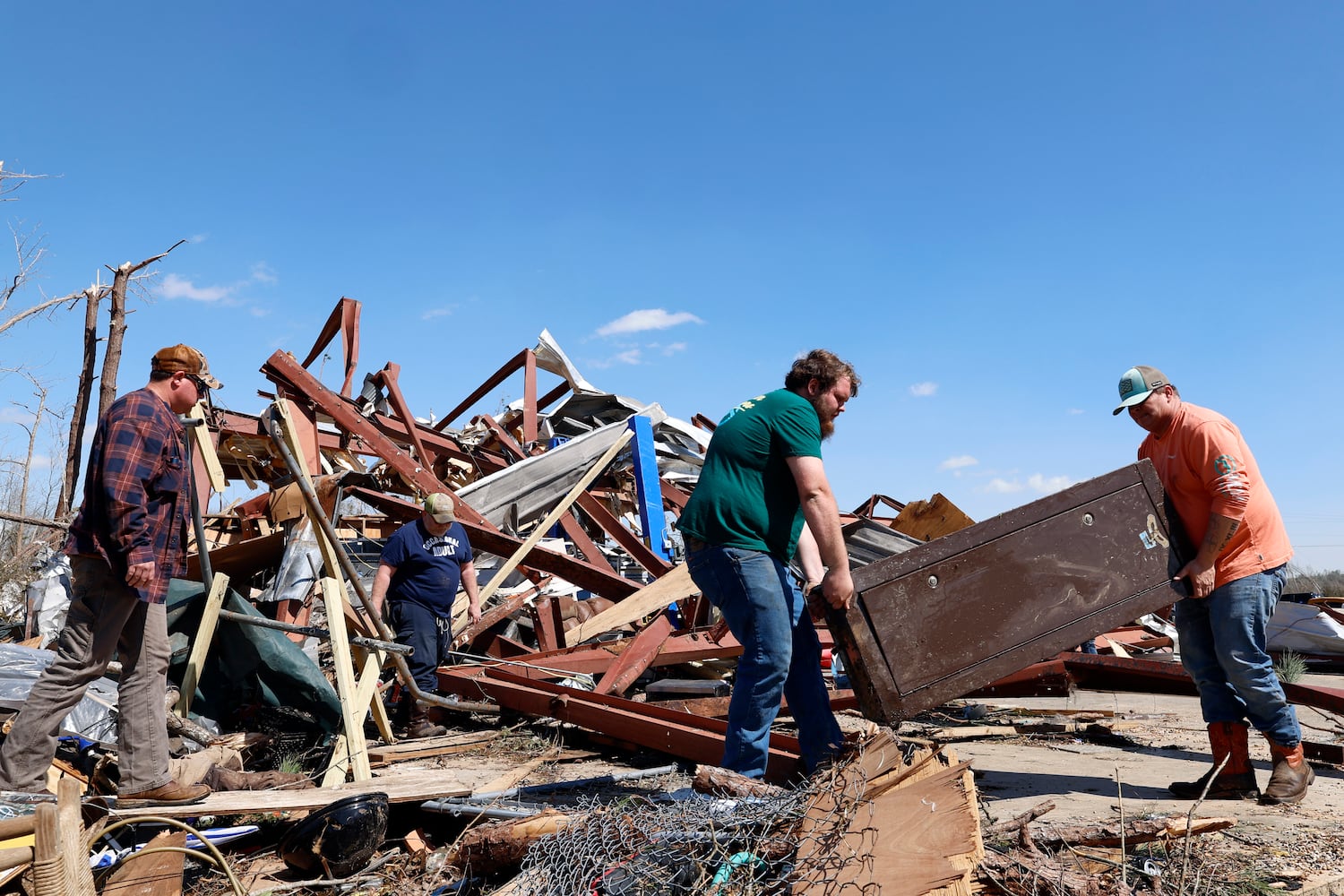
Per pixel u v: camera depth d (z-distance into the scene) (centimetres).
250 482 1048
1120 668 749
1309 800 409
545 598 848
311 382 907
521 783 455
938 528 1085
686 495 1202
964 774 280
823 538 354
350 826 338
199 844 365
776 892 262
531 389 1280
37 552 1045
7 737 362
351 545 933
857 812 286
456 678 651
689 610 889
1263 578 407
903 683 362
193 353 402
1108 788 435
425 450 1151
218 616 525
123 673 373
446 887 320
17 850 244
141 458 367
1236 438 414
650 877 267
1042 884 272
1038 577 384
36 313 1362
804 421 364
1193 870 302
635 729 514
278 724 537
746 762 360
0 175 1321
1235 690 424
